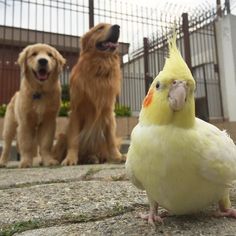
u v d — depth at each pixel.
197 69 3.07
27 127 1.21
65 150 1.29
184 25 2.57
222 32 2.91
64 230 0.36
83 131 1.24
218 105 2.91
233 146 0.33
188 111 0.30
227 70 2.87
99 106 1.20
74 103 1.21
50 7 2.46
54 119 1.25
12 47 2.54
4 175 0.86
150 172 0.31
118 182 0.64
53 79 1.23
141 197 0.49
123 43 2.77
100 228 0.36
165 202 0.33
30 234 0.35
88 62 1.19
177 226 0.34
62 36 2.72
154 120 0.31
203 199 0.32
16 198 0.52
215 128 0.33
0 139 1.93
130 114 2.26
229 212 0.36
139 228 0.34
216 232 0.31
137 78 2.78
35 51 1.23
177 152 0.30
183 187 0.31
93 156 1.30
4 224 0.40
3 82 2.51
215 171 0.30
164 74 0.31
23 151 1.20
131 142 0.33
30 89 1.20
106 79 1.20
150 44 2.67
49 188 0.59
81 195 0.52
